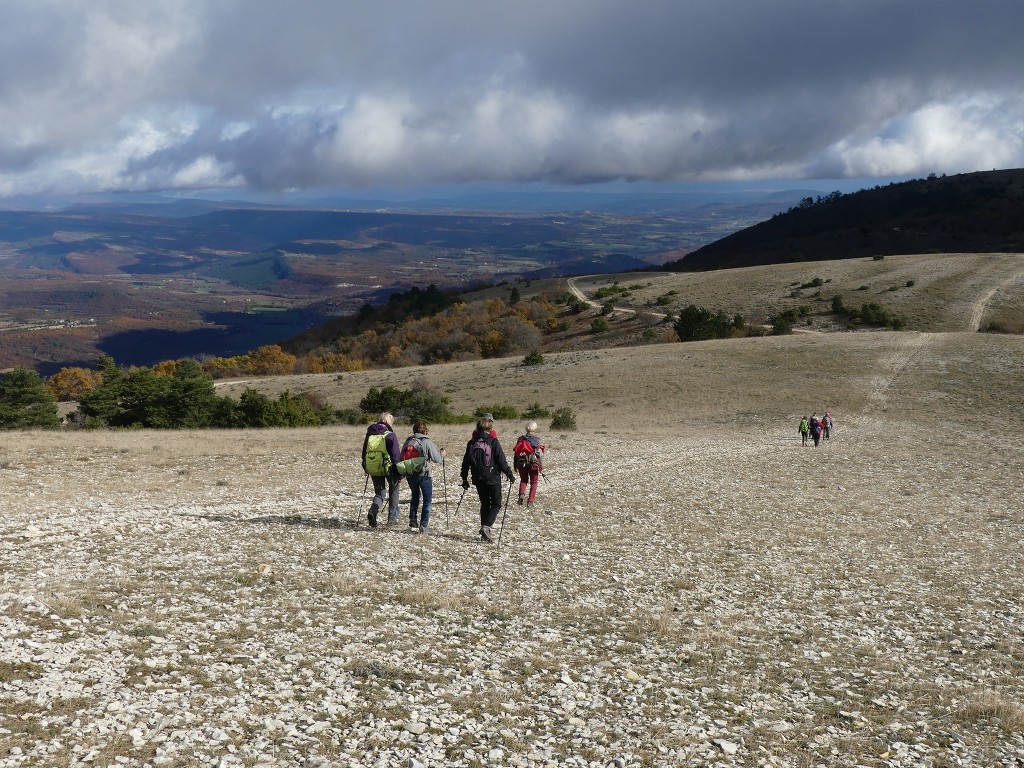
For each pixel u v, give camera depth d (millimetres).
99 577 9406
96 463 22891
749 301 135250
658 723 6434
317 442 32781
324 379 98875
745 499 21578
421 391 67750
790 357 77562
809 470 29922
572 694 6988
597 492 21266
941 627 10328
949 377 65812
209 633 7668
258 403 50438
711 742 6172
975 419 52906
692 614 10164
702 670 7969
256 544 12109
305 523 14250
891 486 26234
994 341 79312
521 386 78062
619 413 61344
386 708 6270
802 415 56469
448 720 6156
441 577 10977
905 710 7230
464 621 9023
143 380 54625
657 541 15023
